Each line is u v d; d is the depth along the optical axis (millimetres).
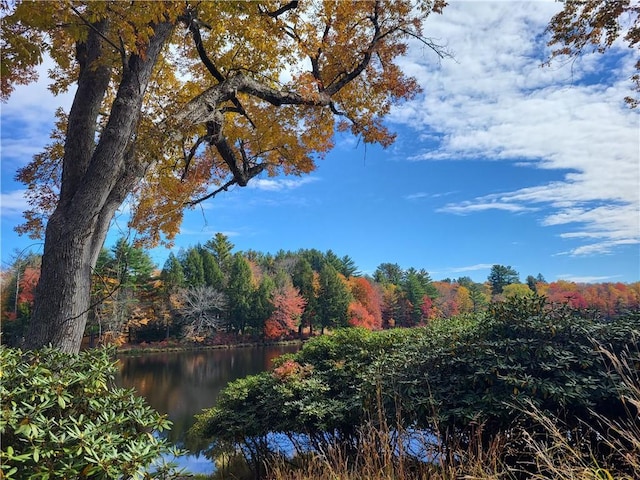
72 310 3549
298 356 6824
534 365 3670
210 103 4996
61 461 1878
